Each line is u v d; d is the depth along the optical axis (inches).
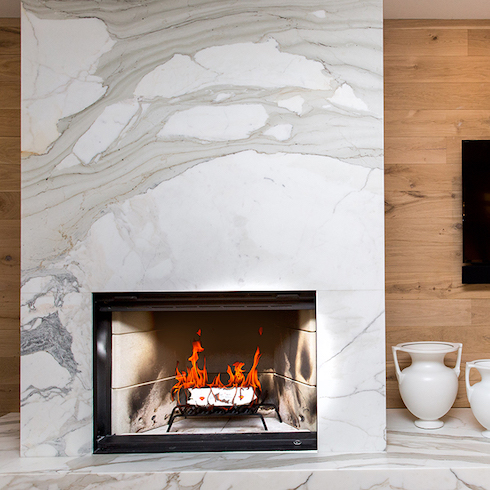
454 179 84.6
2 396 83.8
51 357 63.7
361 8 64.7
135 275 64.0
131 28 64.6
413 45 84.7
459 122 84.7
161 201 64.1
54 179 64.3
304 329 68.2
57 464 60.0
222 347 77.3
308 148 64.5
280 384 74.9
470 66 84.8
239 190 64.2
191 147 64.3
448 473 57.5
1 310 83.8
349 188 64.4
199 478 56.7
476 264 81.8
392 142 84.8
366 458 60.8
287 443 64.6
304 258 64.2
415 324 84.0
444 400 70.6
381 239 64.3
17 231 84.2
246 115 64.5
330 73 64.6
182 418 75.4
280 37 64.6
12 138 84.2
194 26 64.6
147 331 72.4
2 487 56.7
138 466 58.9
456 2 79.4
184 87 64.5
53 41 64.6
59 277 64.1
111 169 64.2
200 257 64.1
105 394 66.5
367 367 64.0
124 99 64.5
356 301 64.2
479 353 83.7
